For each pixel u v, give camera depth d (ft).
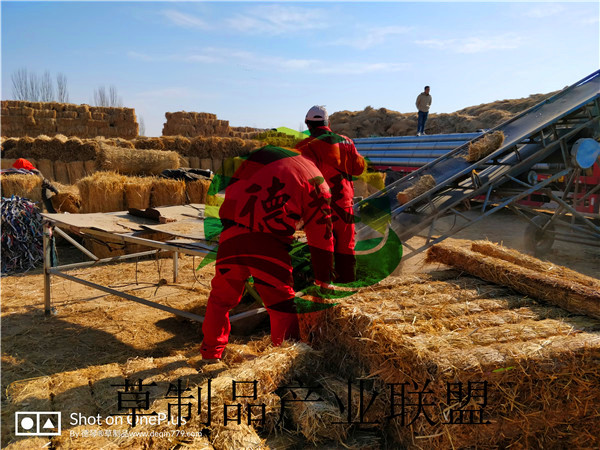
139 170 51.31
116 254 28.17
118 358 14.80
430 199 21.75
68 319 18.31
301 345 11.34
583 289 11.68
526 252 27.30
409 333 10.39
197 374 11.43
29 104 82.69
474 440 9.01
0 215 25.66
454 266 15.78
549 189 24.64
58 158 59.00
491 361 8.82
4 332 16.83
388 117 88.43
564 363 9.11
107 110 90.07
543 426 9.30
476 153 22.41
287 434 9.95
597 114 23.36
